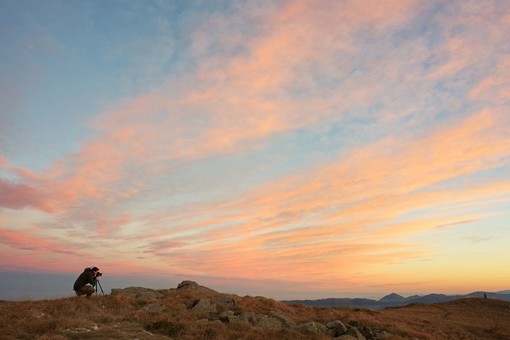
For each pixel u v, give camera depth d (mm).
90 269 27375
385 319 43125
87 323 19375
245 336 20625
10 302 24406
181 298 32062
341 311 44781
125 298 27547
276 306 35594
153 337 17969
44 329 17359
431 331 38562
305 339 22500
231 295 37188
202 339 19203
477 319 58219
